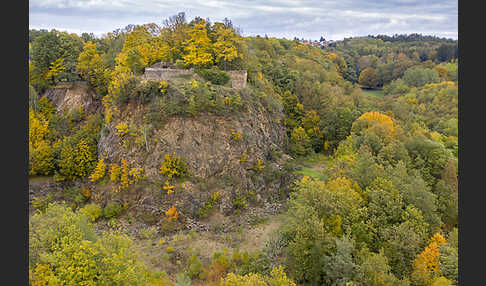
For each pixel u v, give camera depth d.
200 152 47.75
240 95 56.94
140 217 43.16
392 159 48.03
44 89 62.00
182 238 39.94
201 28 63.53
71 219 24.97
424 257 27.34
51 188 48.31
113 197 44.84
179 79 55.19
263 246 39.16
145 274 26.67
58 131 55.72
